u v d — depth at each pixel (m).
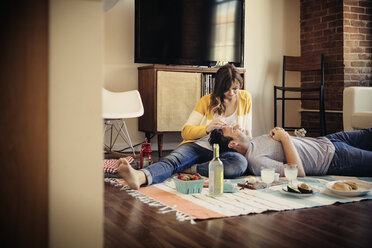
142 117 4.38
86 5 0.80
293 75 5.46
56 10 0.78
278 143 2.57
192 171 2.60
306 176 2.60
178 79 4.22
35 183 0.79
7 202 0.79
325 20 5.12
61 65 0.78
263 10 5.26
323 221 1.63
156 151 4.56
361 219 1.66
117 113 3.86
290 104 5.45
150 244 1.36
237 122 2.72
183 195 2.08
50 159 0.79
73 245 0.81
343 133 2.78
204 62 4.71
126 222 1.62
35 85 0.78
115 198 2.04
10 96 0.78
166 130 4.18
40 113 0.78
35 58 0.77
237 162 2.48
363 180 2.48
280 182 2.32
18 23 0.77
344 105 4.11
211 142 2.58
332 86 5.05
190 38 4.62
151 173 2.31
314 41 5.29
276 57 5.36
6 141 0.78
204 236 1.44
